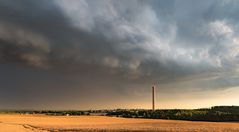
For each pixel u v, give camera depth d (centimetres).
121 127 7850
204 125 9119
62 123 10500
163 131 6494
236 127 7962
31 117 16512
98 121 12519
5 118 14850
